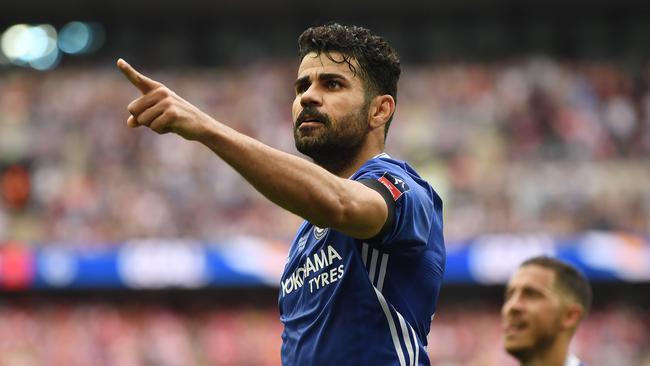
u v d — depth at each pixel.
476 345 55.03
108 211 63.03
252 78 80.62
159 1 87.94
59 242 60.25
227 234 59.41
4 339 57.19
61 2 88.25
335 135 9.94
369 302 9.43
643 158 65.06
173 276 56.72
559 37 87.44
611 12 86.88
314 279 9.81
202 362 57.75
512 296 15.50
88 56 89.88
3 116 73.06
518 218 58.34
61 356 56.44
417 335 9.70
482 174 62.91
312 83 10.09
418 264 9.69
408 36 88.75
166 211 61.91
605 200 59.41
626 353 55.50
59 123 72.12
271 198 8.47
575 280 15.36
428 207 9.83
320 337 9.54
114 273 57.25
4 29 90.56
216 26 90.50
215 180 63.59
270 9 88.75
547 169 63.09
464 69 78.94
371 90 10.19
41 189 65.94
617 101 72.69
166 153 67.00
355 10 88.69
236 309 61.19
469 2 86.62
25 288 58.66
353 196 8.75
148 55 89.62
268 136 71.94
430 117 70.38
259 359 56.78
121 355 56.47
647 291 59.47
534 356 15.27
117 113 73.12
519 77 76.06
